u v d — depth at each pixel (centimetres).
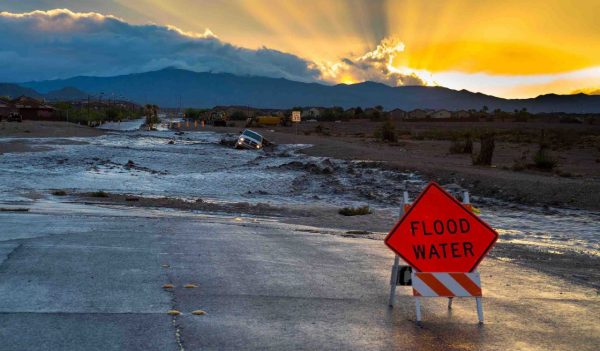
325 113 18275
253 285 846
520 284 955
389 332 651
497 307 790
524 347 619
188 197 2652
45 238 1160
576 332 683
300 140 6988
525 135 8844
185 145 6259
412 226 721
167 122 16675
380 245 1330
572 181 2931
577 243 1578
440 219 720
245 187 3147
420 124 15550
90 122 11988
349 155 4834
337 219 1989
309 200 2716
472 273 712
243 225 1661
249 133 6044
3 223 1362
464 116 19400
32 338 568
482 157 3931
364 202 2675
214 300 749
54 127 8562
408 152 5341
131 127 12512
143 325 627
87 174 3397
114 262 950
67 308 676
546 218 2162
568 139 7394
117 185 3006
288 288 838
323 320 686
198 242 1234
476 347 612
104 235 1252
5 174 3158
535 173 3522
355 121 18188
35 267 878
